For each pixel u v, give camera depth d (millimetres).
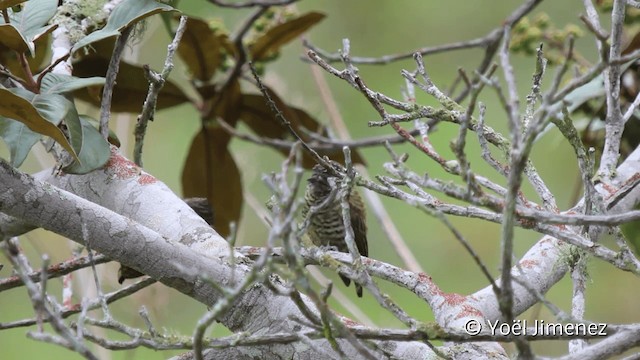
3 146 11172
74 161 6070
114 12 6125
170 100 9648
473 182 4086
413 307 11383
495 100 12305
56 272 6477
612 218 4180
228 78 9648
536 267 6102
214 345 4672
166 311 9953
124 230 5555
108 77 6285
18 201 5430
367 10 13422
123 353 10281
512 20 9172
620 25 5758
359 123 12719
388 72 13180
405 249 8695
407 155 5066
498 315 5852
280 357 5582
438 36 13367
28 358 11078
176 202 6152
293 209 4035
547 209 5277
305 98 12391
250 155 12039
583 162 5141
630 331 4258
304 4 13406
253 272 4031
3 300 11492
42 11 6352
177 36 6277
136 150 6637
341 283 11633
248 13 12602
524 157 3762
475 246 12008
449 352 5457
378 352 5320
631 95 8898
